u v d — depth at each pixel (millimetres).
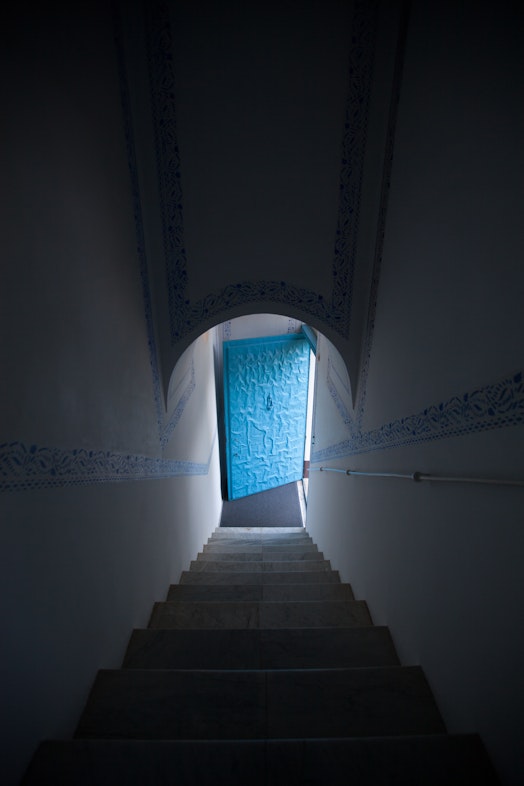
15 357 1082
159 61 2027
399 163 1995
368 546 2582
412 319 1872
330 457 4098
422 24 1624
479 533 1271
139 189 2301
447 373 1494
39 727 1200
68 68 1418
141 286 2426
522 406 1059
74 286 1462
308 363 7637
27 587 1142
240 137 2258
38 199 1202
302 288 2793
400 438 2029
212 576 3426
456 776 1191
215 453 6855
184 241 2582
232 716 1514
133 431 2221
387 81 2053
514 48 1040
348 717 1525
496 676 1172
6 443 1044
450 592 1460
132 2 1871
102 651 1703
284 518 7352
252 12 1923
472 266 1309
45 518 1242
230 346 6672
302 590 2947
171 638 2059
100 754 1213
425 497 1694
